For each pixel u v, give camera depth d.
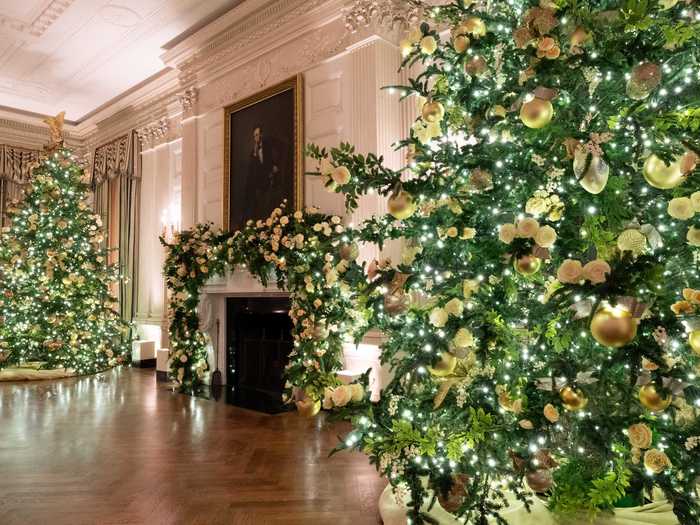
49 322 7.58
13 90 9.30
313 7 5.86
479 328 1.98
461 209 2.10
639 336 1.62
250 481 3.18
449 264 2.13
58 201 8.02
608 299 1.49
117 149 9.85
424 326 2.19
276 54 6.34
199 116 7.43
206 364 6.69
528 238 1.81
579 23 1.65
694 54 1.58
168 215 8.59
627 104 1.77
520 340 2.09
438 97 2.26
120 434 4.30
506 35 2.08
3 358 7.54
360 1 5.34
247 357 6.63
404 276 2.15
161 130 8.88
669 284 1.68
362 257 4.95
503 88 2.03
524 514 2.32
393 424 2.10
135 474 3.31
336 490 3.03
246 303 6.65
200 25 7.10
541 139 1.87
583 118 1.88
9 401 5.71
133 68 8.43
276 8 6.26
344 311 3.63
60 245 7.91
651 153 1.57
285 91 6.10
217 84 7.16
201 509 2.76
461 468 2.14
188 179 7.38
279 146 6.11
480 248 2.03
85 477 3.26
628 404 1.68
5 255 7.76
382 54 5.29
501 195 2.00
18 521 2.63
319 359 4.89
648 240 1.63
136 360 8.50
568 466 2.11
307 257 5.08
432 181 2.18
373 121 5.14
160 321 8.47
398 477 2.31
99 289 8.18
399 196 2.09
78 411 5.20
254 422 4.71
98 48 7.77
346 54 5.56
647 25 1.56
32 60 8.17
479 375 2.11
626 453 1.85
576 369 1.80
